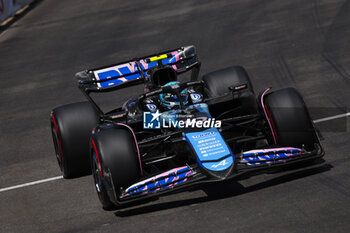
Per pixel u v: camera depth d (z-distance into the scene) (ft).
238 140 87.10
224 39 200.34
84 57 212.02
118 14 292.20
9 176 103.04
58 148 96.32
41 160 109.60
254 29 207.41
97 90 97.60
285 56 165.78
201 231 65.82
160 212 74.23
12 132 135.54
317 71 145.89
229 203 73.20
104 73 100.27
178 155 84.07
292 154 78.07
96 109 100.17
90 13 309.63
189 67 102.78
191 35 216.33
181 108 84.58
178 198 78.23
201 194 78.28
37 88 179.93
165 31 232.53
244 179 81.25
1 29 308.60
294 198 71.31
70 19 303.07
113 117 81.71
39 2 380.99
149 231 68.54
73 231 73.10
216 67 166.61
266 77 148.66
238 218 67.82
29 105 161.27
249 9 244.63
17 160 112.57
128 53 205.77
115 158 76.13
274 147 80.02
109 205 78.13
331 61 153.17
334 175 77.25
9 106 163.94
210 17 243.60
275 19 217.56
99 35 249.14
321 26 195.11
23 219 80.79
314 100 121.90
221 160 73.20
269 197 72.95
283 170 82.58
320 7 224.74
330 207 66.95
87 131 93.66
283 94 83.05
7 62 228.63
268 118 83.10
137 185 74.90
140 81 98.89
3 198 91.66
